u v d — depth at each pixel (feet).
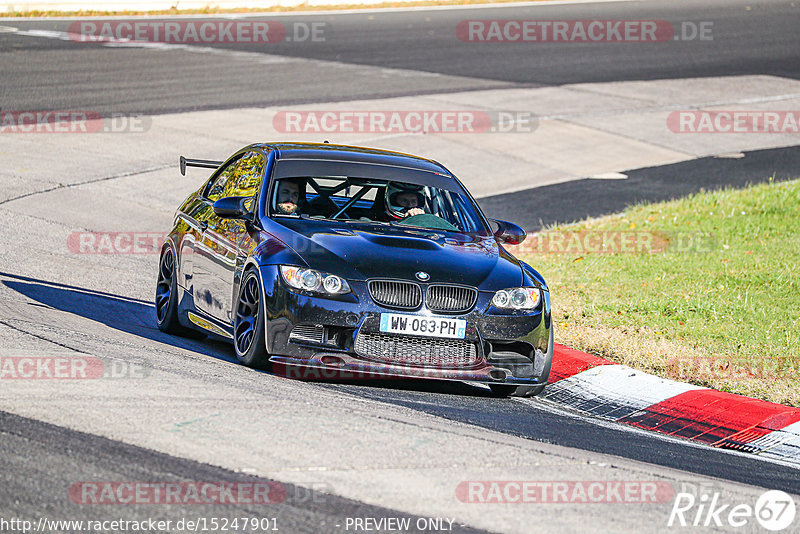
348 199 100.17
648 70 329.72
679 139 250.78
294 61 308.60
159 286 109.81
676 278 139.03
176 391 73.87
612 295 129.90
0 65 272.51
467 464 64.95
